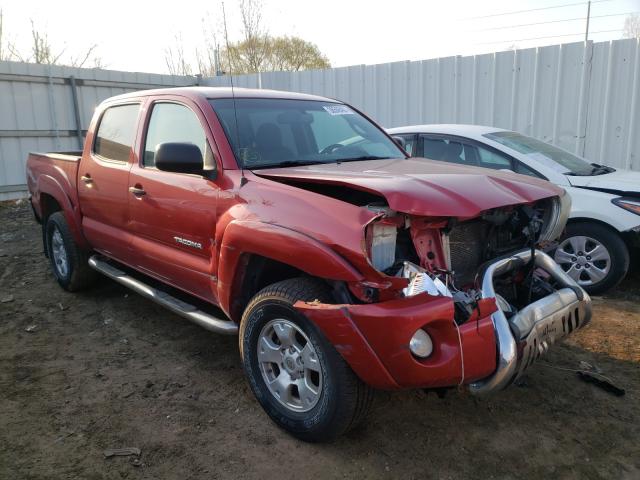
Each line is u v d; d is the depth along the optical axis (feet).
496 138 19.81
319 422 9.35
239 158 11.41
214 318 11.67
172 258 12.71
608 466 9.29
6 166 35.19
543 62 26.63
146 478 9.05
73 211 16.81
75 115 37.96
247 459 9.53
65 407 11.24
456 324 8.58
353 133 14.34
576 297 10.54
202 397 11.63
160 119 13.55
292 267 10.57
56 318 16.29
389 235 8.92
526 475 9.07
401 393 11.64
